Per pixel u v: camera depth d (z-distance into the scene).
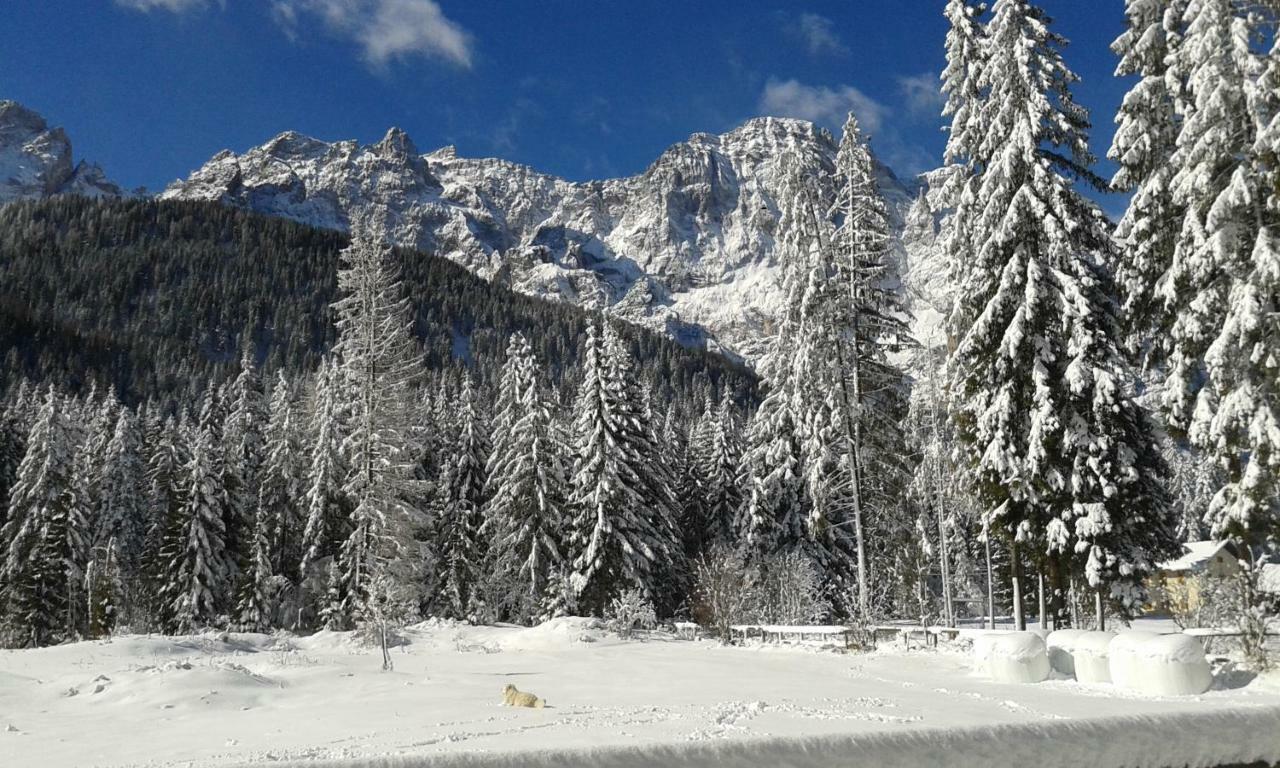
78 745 9.86
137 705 13.64
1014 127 20.52
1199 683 11.65
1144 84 18.67
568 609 39.12
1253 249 16.20
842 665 18.23
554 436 43.16
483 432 50.12
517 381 47.72
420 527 38.97
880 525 32.69
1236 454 16.66
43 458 46.84
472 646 27.50
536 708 11.45
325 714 11.88
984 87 22.33
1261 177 16.31
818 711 9.99
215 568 43.78
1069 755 6.48
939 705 10.68
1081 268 19.42
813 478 30.14
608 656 22.53
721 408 55.41
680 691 13.29
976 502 25.83
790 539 43.22
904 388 28.08
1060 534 19.34
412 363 37.66
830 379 27.48
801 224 27.64
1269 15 16.69
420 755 5.36
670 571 44.75
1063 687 13.20
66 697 14.75
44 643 44.28
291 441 49.94
